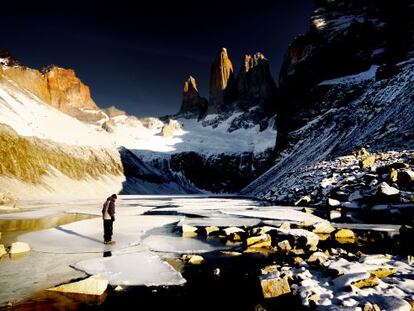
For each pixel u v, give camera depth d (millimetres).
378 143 43656
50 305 6797
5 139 66938
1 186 56094
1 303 6848
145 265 9891
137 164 121562
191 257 10820
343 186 26453
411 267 8664
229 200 52688
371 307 5895
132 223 19922
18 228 17141
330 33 123375
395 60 84688
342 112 80250
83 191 76375
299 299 6895
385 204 20562
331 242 13953
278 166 85562
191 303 7086
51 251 11758
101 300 7188
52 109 116625
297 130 97375
